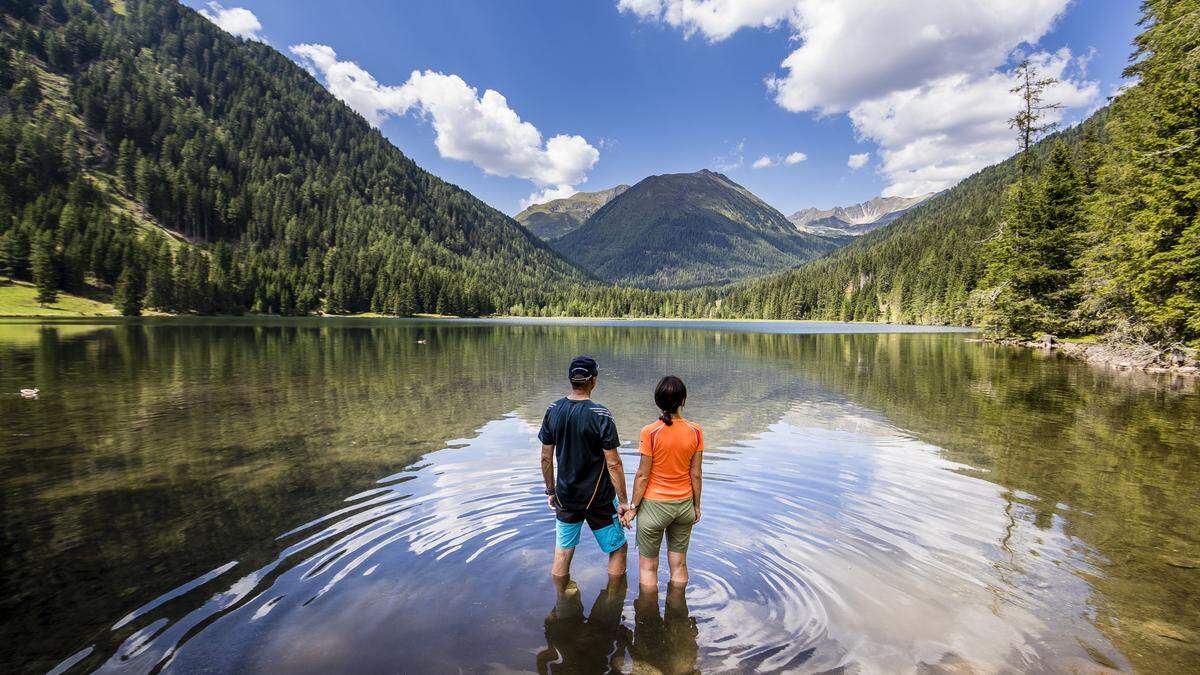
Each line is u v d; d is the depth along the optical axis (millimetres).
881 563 5125
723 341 51438
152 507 6707
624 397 16469
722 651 3705
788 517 6348
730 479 7922
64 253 95562
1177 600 4430
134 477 7988
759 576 4859
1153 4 26203
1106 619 4133
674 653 3682
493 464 8633
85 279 98000
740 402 15492
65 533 5883
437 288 148875
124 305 91312
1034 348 38219
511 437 10617
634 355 33281
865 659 3604
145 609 4207
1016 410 13938
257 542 5570
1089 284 31078
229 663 3479
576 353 33719
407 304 137750
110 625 3967
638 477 4809
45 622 4027
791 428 11789
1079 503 6887
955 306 106562
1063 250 37062
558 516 4898
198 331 52781
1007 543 5617
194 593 4473
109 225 124375
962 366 25594
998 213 128875
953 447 10008
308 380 19344
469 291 155000
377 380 19516
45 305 88062
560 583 4754
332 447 9789
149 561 5137
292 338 44750
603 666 3533
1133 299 26219
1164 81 24203
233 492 7258
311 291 126500
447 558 5195
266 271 125062
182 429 11359
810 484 7680
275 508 6625
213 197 163625
